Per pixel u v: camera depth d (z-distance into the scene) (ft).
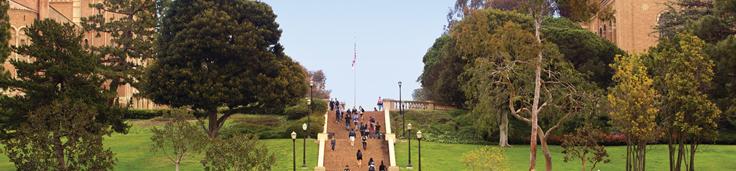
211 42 215.92
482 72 180.65
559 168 185.06
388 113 246.68
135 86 245.86
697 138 164.14
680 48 170.71
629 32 297.33
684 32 166.20
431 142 228.63
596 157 161.99
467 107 246.27
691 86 155.02
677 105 156.66
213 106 218.79
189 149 170.40
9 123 168.35
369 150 203.82
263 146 156.15
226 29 218.79
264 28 226.58
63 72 168.55
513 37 161.89
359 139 218.18
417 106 270.26
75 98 166.40
